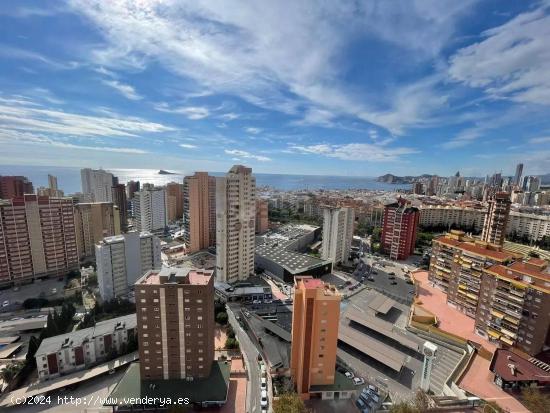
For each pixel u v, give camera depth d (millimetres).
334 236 159500
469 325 100750
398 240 177000
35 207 138250
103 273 120750
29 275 139375
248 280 138250
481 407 63969
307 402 69438
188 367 72375
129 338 89562
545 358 78250
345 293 130000
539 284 79750
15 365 83562
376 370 81562
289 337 90875
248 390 75000
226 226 129000
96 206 174250
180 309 69938
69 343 81812
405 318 110750
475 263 104438
